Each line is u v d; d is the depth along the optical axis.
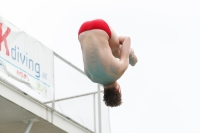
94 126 41.28
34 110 36.75
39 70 37.41
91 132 41.06
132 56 17.45
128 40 16.72
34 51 37.22
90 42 15.66
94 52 15.60
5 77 34.38
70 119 39.56
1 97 34.03
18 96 35.50
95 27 15.79
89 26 15.83
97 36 15.70
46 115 37.78
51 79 38.47
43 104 37.47
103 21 16.05
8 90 34.72
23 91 35.78
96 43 15.62
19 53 35.72
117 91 16.56
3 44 34.47
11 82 34.97
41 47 37.94
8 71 34.47
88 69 15.88
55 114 38.66
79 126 40.25
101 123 41.59
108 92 16.50
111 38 16.16
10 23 35.38
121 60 16.16
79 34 16.00
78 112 40.38
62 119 39.19
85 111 40.88
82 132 40.50
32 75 36.69
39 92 37.16
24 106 35.84
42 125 38.62
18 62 35.53
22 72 35.75
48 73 38.28
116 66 15.75
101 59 15.60
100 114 41.59
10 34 35.22
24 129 40.00
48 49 38.62
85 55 15.73
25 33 36.56
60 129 38.97
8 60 34.69
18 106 35.44
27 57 36.41
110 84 16.36
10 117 37.56
